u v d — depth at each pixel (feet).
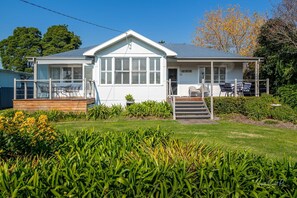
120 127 37.29
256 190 9.09
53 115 46.01
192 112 49.85
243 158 11.17
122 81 58.13
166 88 58.59
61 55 65.82
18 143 13.42
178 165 9.88
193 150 12.88
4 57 151.02
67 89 61.52
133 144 14.52
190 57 61.52
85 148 13.87
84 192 8.62
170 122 43.42
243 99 52.90
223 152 12.69
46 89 58.54
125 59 58.13
